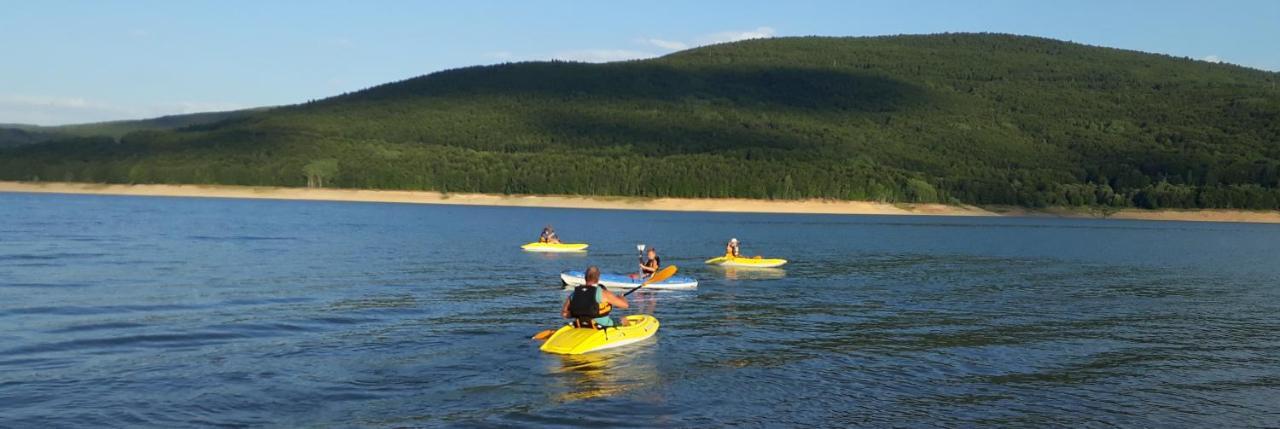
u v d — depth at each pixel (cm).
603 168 17512
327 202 15200
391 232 6588
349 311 2406
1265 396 1611
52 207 9962
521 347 1905
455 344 1931
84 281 2986
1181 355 1975
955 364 1827
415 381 1590
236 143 19625
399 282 3156
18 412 1360
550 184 16038
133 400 1438
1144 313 2678
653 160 18750
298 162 17962
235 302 2542
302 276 3284
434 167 18012
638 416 1401
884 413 1449
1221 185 15725
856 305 2744
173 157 18425
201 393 1486
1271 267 4700
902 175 17375
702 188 15588
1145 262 4969
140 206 10862
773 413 1434
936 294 3097
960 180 17150
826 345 2008
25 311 2300
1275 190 14600
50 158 18600
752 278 3619
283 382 1567
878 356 1891
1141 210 14875
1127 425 1416
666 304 2725
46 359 1719
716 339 2061
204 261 3816
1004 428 1385
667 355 1855
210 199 14800
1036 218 14588
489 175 16800
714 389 1573
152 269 3419
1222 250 6322
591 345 1870
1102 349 2033
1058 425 1408
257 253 4319
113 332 2016
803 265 4341
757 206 15100
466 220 9338
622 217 11594
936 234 8231
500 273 3591
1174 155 18112
